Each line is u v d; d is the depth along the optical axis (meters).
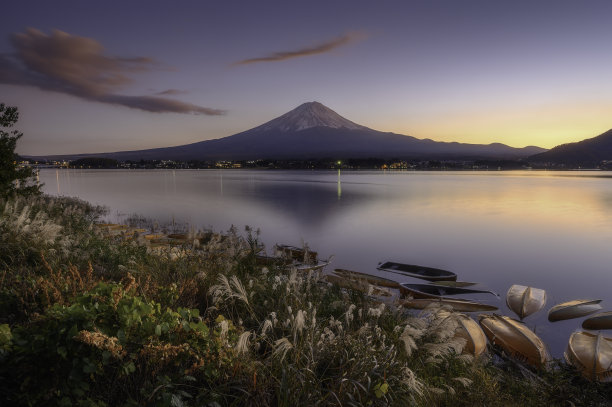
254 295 5.79
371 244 27.00
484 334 9.29
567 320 12.14
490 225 35.97
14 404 2.44
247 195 71.38
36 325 3.04
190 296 5.25
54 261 6.16
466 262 22.33
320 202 57.75
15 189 13.74
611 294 16.34
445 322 5.10
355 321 5.52
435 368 5.09
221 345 3.52
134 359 3.04
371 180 146.75
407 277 17.41
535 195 72.06
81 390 2.56
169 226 29.84
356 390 3.48
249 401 3.18
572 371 7.90
